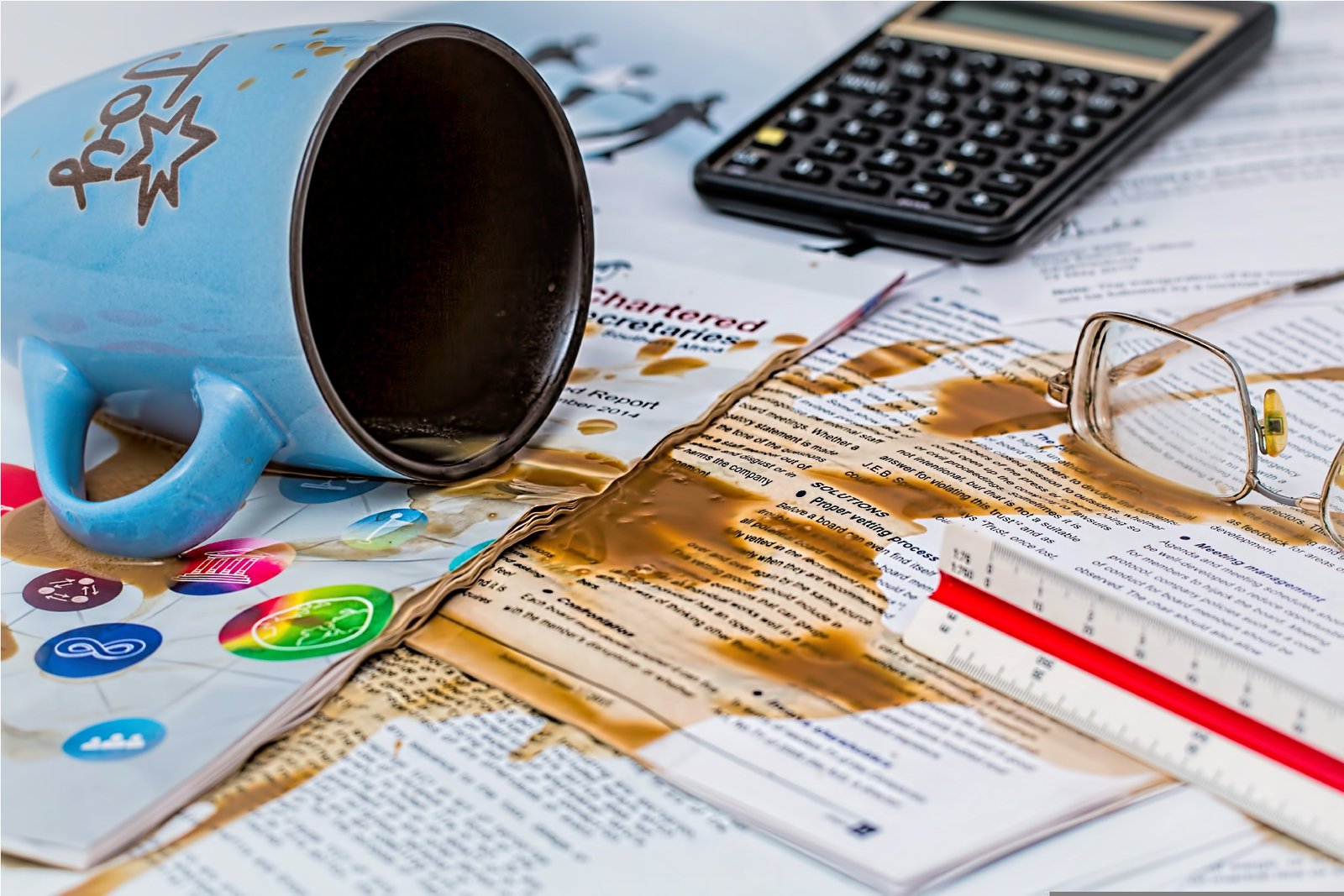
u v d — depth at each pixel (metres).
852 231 0.68
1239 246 0.68
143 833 0.53
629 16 0.79
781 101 0.72
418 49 0.58
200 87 0.58
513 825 0.53
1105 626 0.55
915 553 0.58
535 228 0.61
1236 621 0.56
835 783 0.54
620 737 0.54
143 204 0.57
